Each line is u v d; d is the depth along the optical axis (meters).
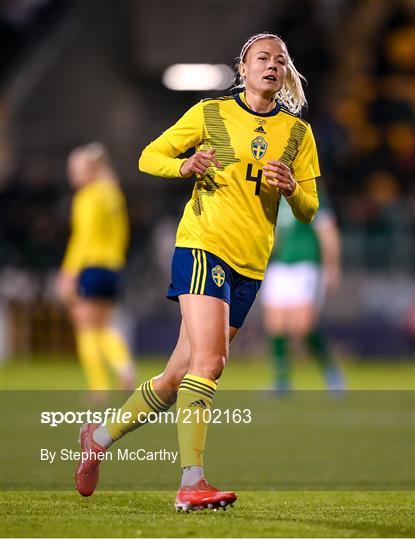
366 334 71.19
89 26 91.56
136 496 20.78
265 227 19.16
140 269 73.25
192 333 18.45
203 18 90.81
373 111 91.25
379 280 72.06
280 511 18.83
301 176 19.55
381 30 96.56
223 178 18.81
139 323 70.94
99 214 41.56
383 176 85.06
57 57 91.69
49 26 96.56
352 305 71.75
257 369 61.69
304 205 19.27
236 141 18.89
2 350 71.50
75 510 18.69
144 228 76.94
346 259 72.62
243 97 19.23
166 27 90.81
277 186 18.52
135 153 91.88
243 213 18.86
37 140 90.38
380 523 17.34
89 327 42.41
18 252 75.94
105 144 91.12
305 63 93.62
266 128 19.06
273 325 45.38
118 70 91.56
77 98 91.25
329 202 74.94
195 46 90.69
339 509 19.25
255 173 18.88
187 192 82.88
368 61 95.06
